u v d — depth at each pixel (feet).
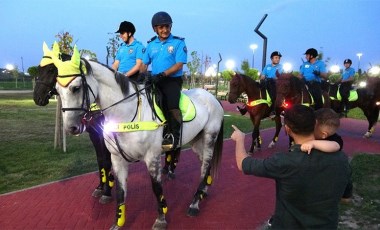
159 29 13.09
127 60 16.24
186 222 13.73
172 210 14.90
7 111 48.83
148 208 15.07
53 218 13.91
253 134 26.37
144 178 19.08
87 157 23.54
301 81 24.75
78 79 10.13
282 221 7.25
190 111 13.66
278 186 7.38
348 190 8.58
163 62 13.25
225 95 80.69
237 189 17.74
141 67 14.30
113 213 14.51
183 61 13.16
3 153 24.17
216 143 16.01
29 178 19.02
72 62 10.06
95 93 10.94
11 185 17.88
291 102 24.11
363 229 13.23
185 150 26.21
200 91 15.62
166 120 12.67
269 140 31.86
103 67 11.19
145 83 12.79
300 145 7.11
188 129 13.78
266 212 14.88
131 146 11.76
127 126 11.44
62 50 22.68
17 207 14.89
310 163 6.77
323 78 29.17
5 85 122.11
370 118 34.47
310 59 28.35
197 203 14.46
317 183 6.79
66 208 14.89
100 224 13.50
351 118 51.34
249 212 14.85
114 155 12.30
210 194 16.94
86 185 17.79
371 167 21.79
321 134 8.36
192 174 20.15
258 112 25.96
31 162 22.13
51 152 24.70
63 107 10.21
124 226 13.34
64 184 17.89
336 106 34.35
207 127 15.07
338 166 6.88
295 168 6.78
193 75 104.22
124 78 11.61
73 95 10.12
